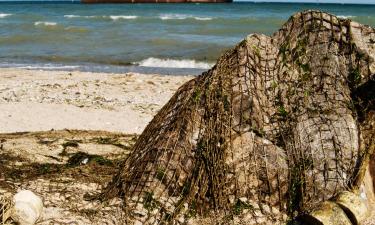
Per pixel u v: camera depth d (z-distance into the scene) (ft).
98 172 23.32
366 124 20.44
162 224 17.79
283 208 18.51
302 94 20.70
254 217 18.02
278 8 291.79
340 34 21.66
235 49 21.70
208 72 21.77
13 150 26.27
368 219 18.07
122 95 47.98
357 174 18.52
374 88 20.68
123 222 17.92
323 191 18.40
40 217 17.88
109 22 148.77
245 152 19.21
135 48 89.35
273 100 20.81
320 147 19.25
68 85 52.75
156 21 148.05
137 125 36.91
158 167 19.51
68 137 29.81
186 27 129.08
